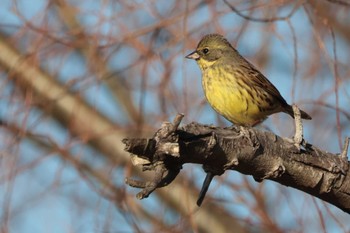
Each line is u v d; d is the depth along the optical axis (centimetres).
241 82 1306
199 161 802
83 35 1274
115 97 1593
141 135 1272
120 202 1210
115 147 1415
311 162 876
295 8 1159
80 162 1336
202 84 1317
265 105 1326
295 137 870
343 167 887
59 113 1398
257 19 1152
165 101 1234
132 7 1258
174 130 751
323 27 1364
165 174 775
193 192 1308
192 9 1235
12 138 1211
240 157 823
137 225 1213
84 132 1374
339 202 905
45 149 1364
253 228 1384
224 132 812
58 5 1293
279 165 852
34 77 1264
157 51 1239
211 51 1315
